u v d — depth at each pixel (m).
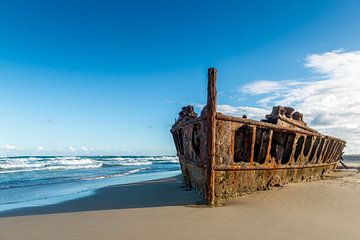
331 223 5.59
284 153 10.98
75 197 10.90
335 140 15.76
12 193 12.61
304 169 12.33
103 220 6.30
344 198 8.20
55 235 5.25
